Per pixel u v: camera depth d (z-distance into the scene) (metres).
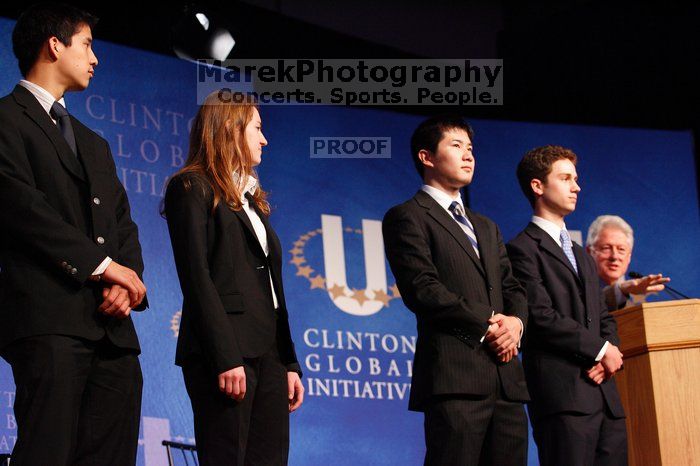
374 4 14.74
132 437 5.92
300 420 11.26
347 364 11.75
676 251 13.64
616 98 14.63
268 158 12.34
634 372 8.30
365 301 12.16
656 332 8.13
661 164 14.06
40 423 5.45
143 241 10.96
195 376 6.14
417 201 7.68
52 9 6.39
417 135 8.14
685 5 14.38
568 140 13.93
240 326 6.15
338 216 12.48
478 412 6.87
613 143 14.03
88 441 5.75
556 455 7.81
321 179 12.57
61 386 5.52
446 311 7.00
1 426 9.43
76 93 11.02
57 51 6.30
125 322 5.94
